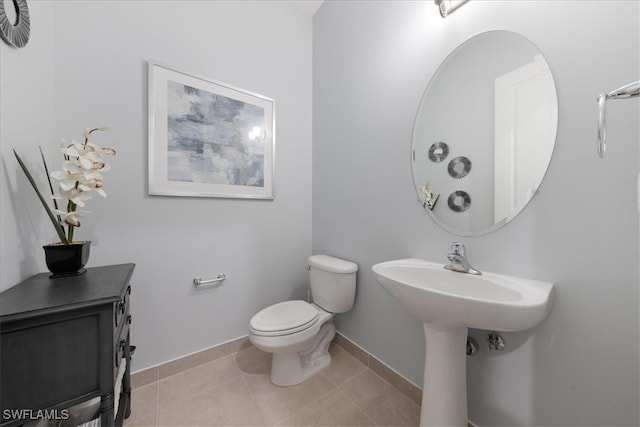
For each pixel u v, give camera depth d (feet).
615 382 2.23
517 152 2.85
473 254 3.27
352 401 4.01
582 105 2.38
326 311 5.04
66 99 3.66
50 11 3.51
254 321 4.22
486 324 2.32
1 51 2.48
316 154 6.31
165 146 4.43
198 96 4.76
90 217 3.88
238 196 5.27
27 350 1.98
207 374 4.63
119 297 2.36
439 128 3.65
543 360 2.66
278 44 5.84
